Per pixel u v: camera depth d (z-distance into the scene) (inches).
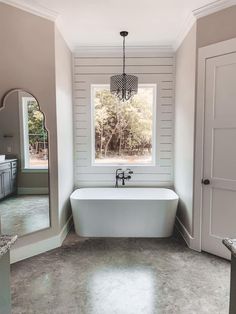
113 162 163.6
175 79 152.9
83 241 127.6
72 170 155.3
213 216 109.7
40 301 80.8
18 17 101.3
